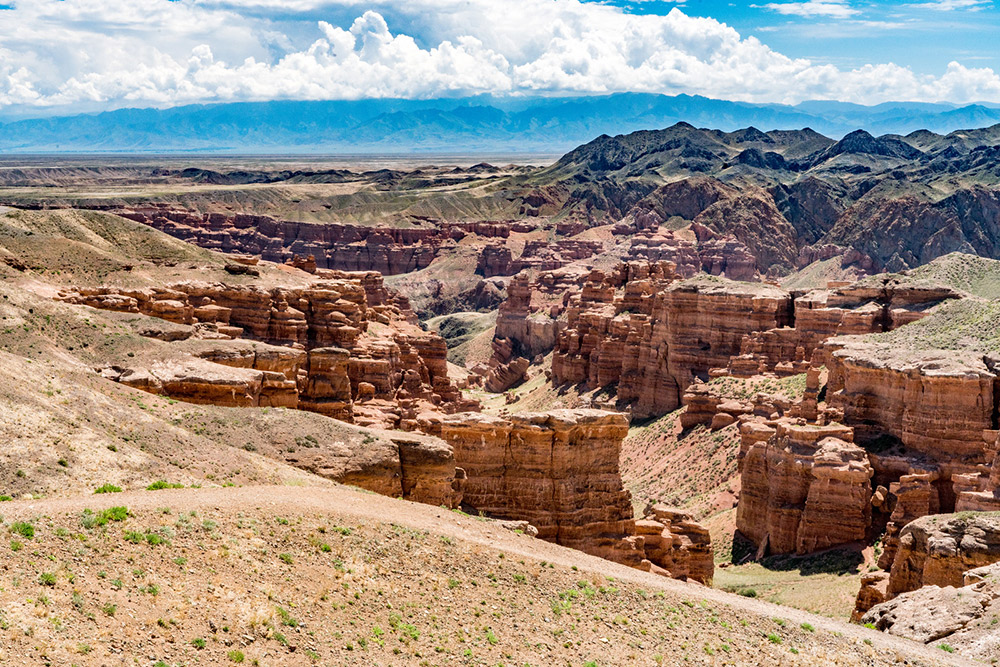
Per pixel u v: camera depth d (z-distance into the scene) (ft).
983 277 453.99
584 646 128.16
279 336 393.70
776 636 141.59
